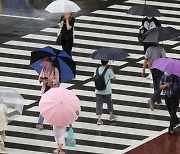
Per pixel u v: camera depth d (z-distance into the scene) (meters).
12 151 32.78
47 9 41.12
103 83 34.47
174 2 52.88
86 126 35.16
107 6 51.72
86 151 32.88
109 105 35.25
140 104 37.59
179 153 32.56
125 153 32.59
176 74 33.00
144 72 37.47
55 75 33.31
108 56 33.91
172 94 33.69
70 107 29.91
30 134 34.41
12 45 45.22
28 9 50.84
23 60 43.22
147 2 52.66
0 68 42.09
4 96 31.92
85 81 40.25
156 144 33.38
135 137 34.16
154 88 36.94
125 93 38.81
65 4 40.94
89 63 42.78
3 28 47.59
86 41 45.97
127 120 35.84
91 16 49.91
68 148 33.06
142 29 40.38
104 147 33.25
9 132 34.50
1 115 31.92
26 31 47.22
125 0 52.88
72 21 41.69
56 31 47.38
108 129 34.91
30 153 32.59
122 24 48.78
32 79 40.69
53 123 30.05
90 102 37.72
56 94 30.12
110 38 46.50
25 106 37.25
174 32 36.56
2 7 51.06
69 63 33.12
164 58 33.97
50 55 33.03
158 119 36.00
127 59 43.25
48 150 32.97
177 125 35.00
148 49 36.81
